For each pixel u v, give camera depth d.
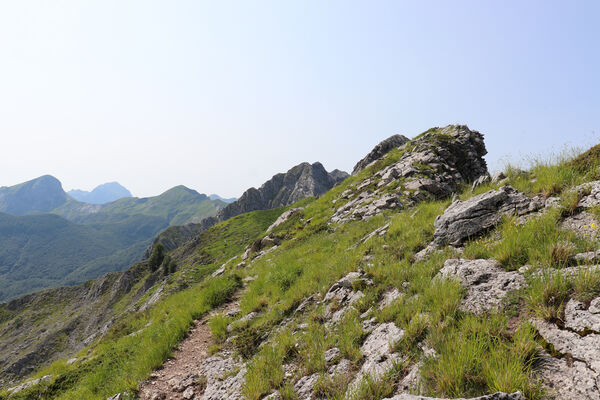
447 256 7.86
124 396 8.00
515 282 5.40
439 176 25.77
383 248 10.80
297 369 6.40
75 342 95.00
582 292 4.40
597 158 8.34
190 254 95.31
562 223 6.69
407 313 6.07
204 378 8.06
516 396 3.22
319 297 9.88
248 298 13.29
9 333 114.62
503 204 8.51
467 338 4.53
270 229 36.72
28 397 10.48
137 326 17.38
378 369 5.03
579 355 3.62
